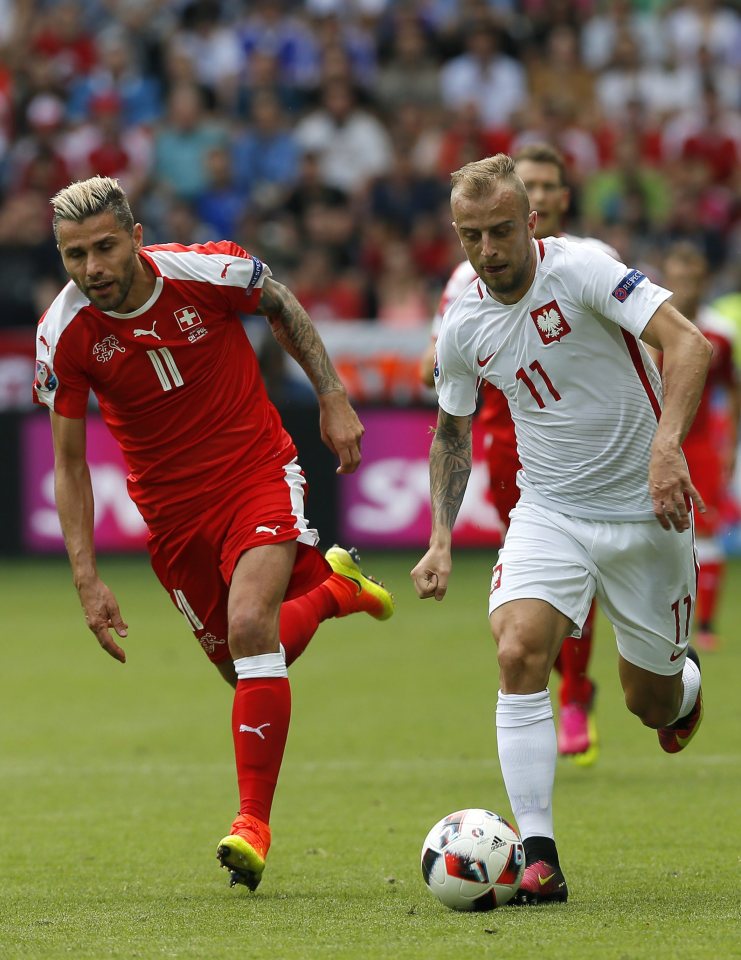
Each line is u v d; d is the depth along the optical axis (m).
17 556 55.38
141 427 18.31
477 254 16.23
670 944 13.49
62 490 18.28
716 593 37.47
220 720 30.66
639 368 16.83
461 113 68.19
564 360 16.75
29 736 29.00
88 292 17.22
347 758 26.34
